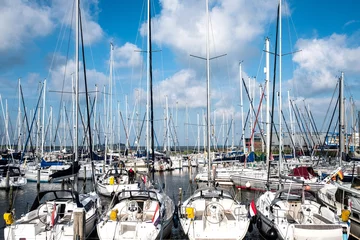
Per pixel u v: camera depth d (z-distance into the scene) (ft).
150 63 64.75
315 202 43.55
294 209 43.39
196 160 145.48
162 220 37.55
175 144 173.68
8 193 80.89
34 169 100.68
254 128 109.19
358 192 43.32
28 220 37.81
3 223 51.34
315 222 39.01
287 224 35.55
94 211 44.29
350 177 69.82
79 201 41.04
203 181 98.73
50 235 34.83
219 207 41.16
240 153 124.36
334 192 52.54
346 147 129.29
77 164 50.26
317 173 85.10
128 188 67.21
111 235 34.99
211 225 38.14
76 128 54.19
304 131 148.77
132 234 35.96
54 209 39.32
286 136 146.72
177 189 88.84
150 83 64.49
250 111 116.47
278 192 44.24
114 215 36.88
